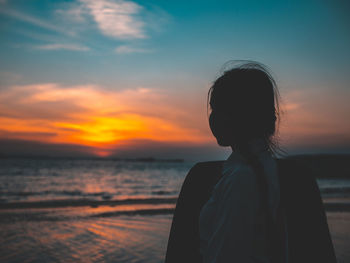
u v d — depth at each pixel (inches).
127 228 323.9
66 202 605.3
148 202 628.1
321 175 1952.5
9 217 401.1
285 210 30.7
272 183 26.8
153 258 217.0
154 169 3518.7
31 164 3804.1
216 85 33.6
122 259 214.4
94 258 216.7
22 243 257.8
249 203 24.1
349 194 812.0
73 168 3149.6
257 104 30.8
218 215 25.4
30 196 843.4
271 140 33.8
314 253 30.0
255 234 24.6
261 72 32.7
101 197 826.2
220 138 32.8
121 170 3088.1
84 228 324.2
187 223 33.8
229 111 31.4
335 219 370.9
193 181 35.2
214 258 23.6
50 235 289.1
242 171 25.3
